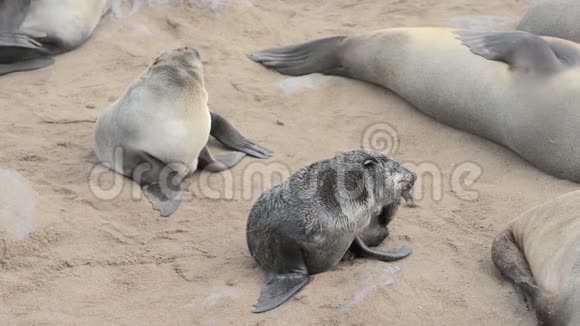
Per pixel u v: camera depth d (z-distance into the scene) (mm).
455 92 31281
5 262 22719
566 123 28312
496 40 31297
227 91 33594
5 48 34094
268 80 34906
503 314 21094
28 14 35781
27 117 30750
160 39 37312
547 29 36625
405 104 33562
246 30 38844
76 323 20438
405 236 24484
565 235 21250
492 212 26094
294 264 21625
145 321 20547
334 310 20625
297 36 38969
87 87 33219
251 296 21328
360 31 39438
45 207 24938
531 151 29203
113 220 24922
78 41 36219
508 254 22797
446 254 23641
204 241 24188
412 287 21734
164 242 24078
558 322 19828
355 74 35156
